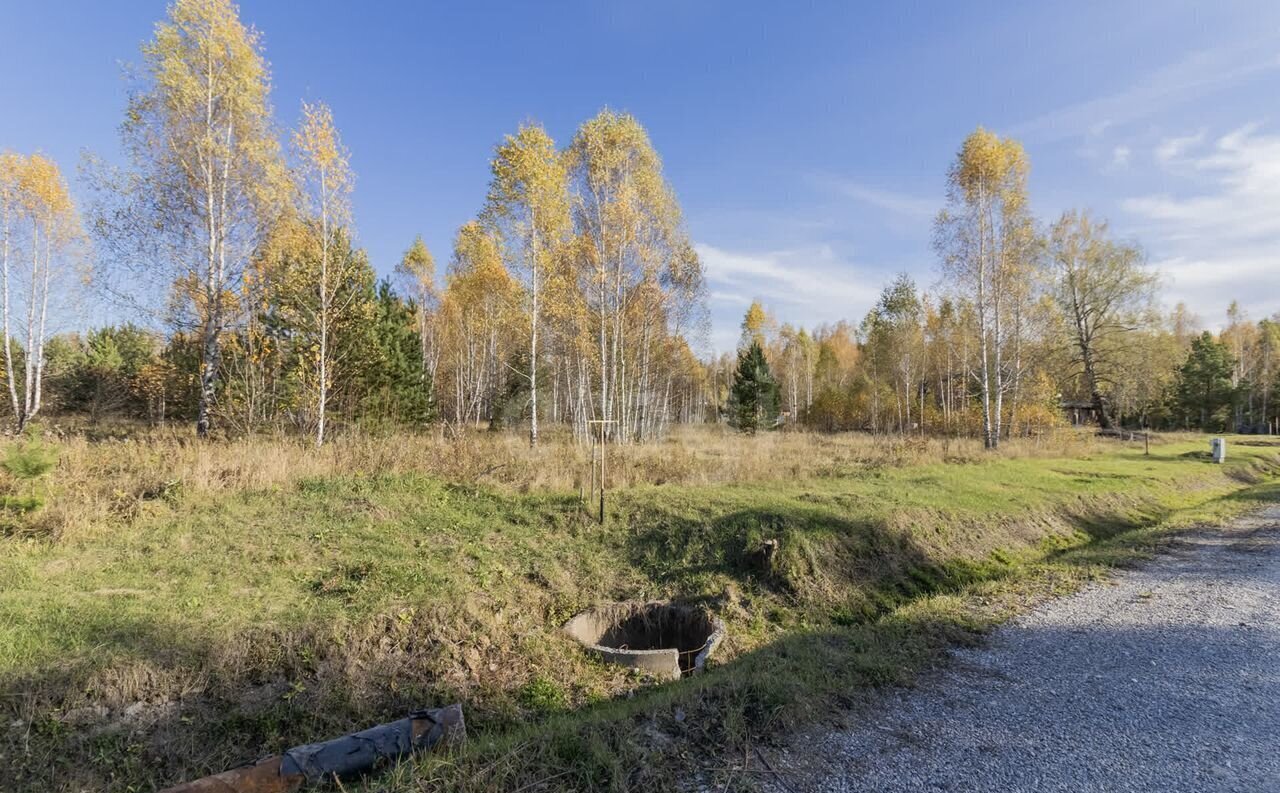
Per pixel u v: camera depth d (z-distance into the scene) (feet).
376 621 20.26
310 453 38.04
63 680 15.48
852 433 116.88
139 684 16.12
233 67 51.37
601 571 27.40
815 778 11.46
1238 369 172.86
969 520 36.24
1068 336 114.52
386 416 58.29
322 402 49.75
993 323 84.84
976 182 77.51
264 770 12.19
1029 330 88.84
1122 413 146.82
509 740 13.02
